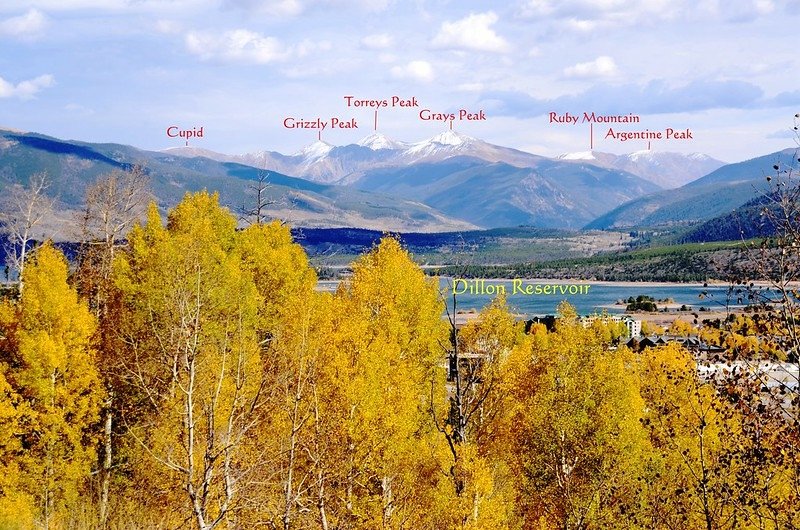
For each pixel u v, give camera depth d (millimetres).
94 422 32156
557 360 33188
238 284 31453
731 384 15984
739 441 17109
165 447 19188
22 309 30312
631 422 29688
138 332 28969
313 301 26953
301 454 23328
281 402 21031
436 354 35656
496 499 30453
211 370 18656
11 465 28609
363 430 25188
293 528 21984
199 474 17344
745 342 15891
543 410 31703
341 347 26359
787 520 16953
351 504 25219
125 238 36125
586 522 29219
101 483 31203
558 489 30797
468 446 27172
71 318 30203
